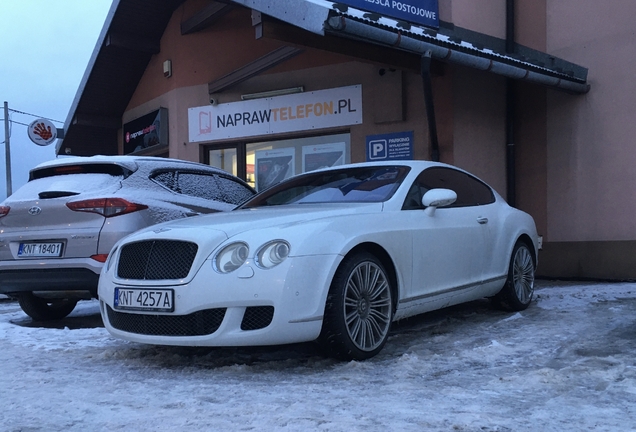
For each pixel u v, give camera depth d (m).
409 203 4.55
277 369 3.68
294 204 4.77
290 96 10.00
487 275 5.22
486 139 8.99
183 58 11.38
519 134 9.23
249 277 3.44
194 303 3.49
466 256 4.92
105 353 4.14
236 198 6.94
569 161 8.66
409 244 4.27
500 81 9.24
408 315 4.31
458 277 4.81
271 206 4.85
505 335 4.59
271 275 3.42
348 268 3.70
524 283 5.81
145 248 3.85
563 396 3.04
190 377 3.54
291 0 6.41
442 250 4.62
